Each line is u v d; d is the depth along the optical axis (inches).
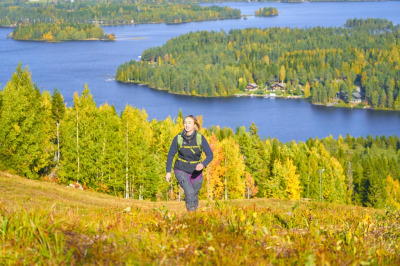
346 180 4013.3
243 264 164.7
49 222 195.9
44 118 2432.3
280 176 2615.7
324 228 248.2
